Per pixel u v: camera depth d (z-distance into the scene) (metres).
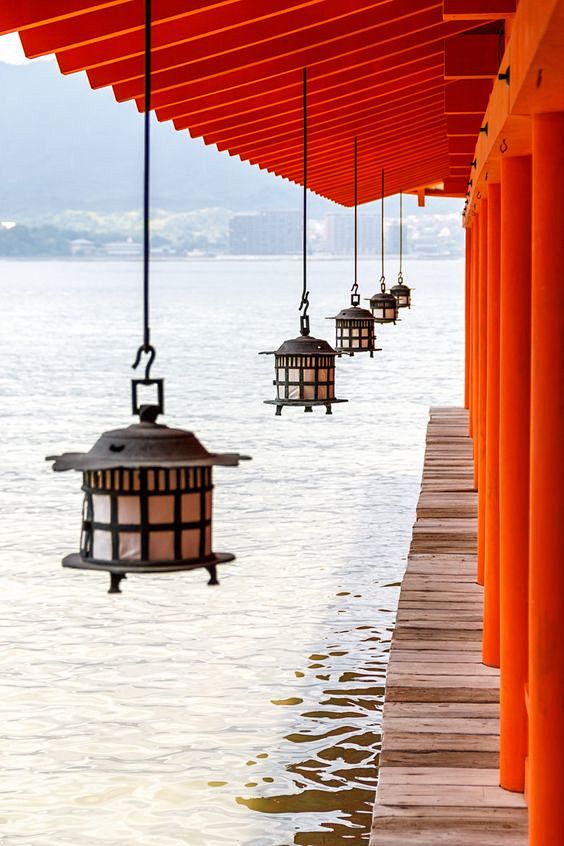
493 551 9.66
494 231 9.95
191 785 9.39
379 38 9.59
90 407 37.25
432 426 25.11
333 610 14.38
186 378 46.66
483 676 9.39
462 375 47.41
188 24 7.41
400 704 8.90
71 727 10.62
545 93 5.08
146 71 5.30
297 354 9.58
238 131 12.41
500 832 6.93
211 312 94.69
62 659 12.59
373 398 39.09
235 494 22.33
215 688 11.63
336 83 10.96
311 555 17.31
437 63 11.73
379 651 12.77
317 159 18.70
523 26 4.79
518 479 7.63
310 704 11.16
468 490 17.59
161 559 4.74
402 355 57.97
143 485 4.70
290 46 8.85
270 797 9.16
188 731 10.51
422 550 13.92
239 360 54.44
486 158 8.10
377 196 28.36
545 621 5.72
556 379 5.61
